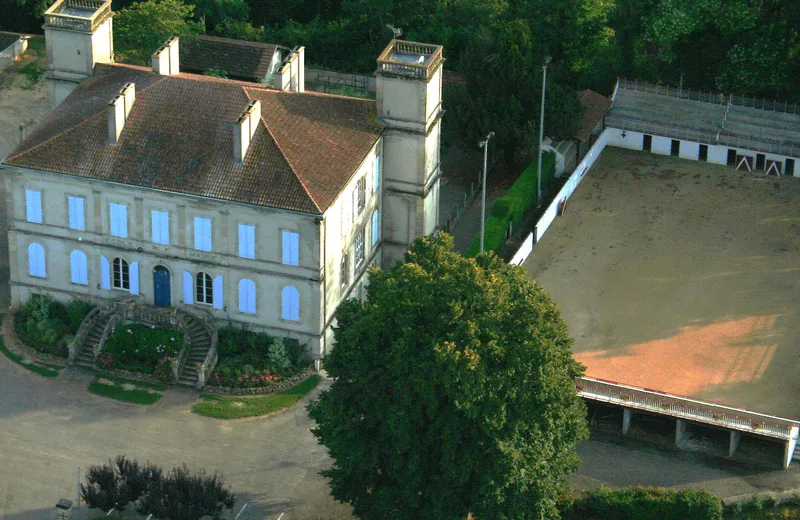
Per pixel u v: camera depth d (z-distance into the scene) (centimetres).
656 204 13900
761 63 15038
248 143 10938
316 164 10925
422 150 11631
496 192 14025
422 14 16712
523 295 9125
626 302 12288
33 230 11419
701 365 11438
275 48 15338
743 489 10081
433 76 11462
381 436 8969
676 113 15188
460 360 8606
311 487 10006
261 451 10325
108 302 11344
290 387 10975
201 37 15388
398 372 8806
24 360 11188
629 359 11506
